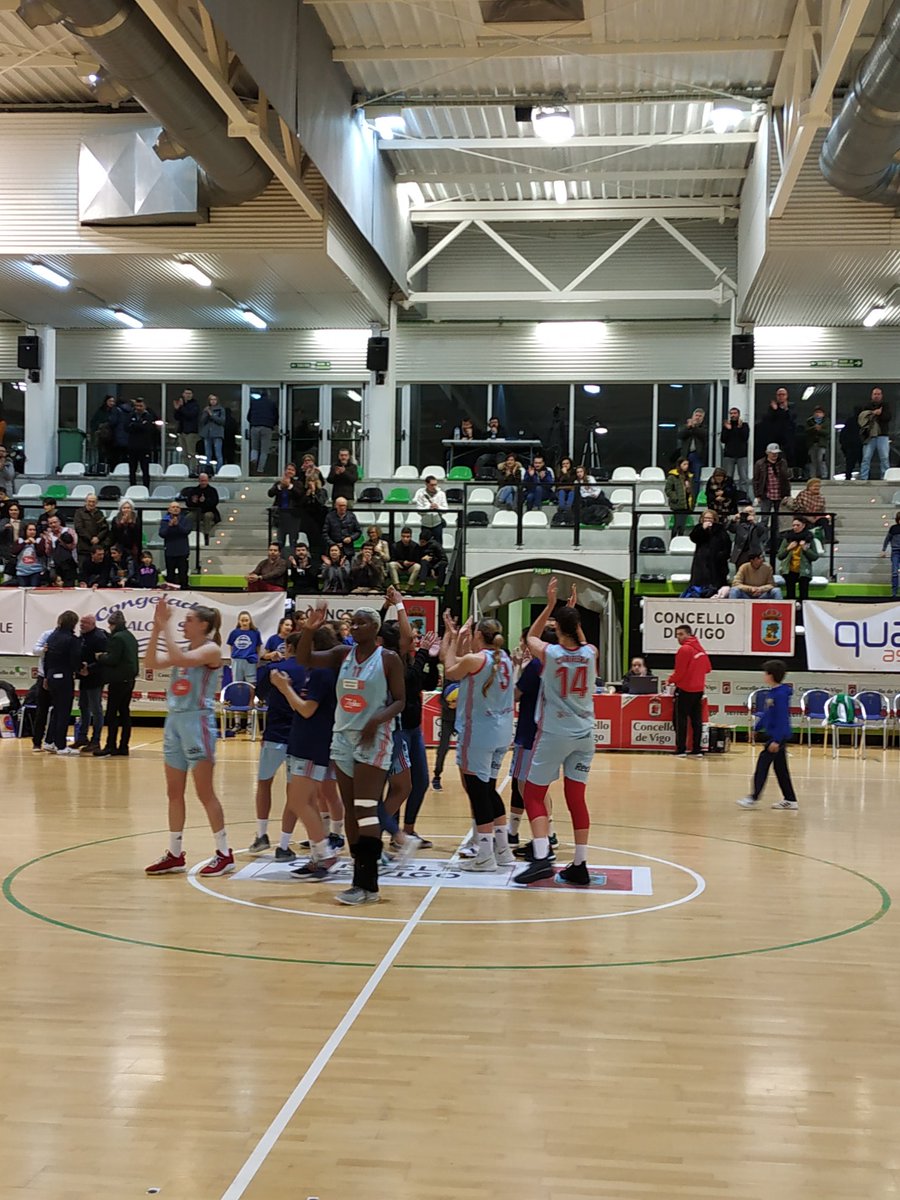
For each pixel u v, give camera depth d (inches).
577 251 967.6
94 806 401.4
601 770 546.3
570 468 772.0
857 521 816.9
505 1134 139.9
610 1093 153.3
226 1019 180.5
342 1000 190.7
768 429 829.2
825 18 506.6
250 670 645.9
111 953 217.8
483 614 711.1
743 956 222.2
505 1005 189.3
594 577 735.1
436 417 969.5
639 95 715.4
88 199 725.9
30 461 937.5
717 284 945.5
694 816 405.4
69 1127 140.6
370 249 844.6
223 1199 123.0
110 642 557.6
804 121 544.4
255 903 260.4
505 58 668.1
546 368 957.2
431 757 601.0
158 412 984.9
